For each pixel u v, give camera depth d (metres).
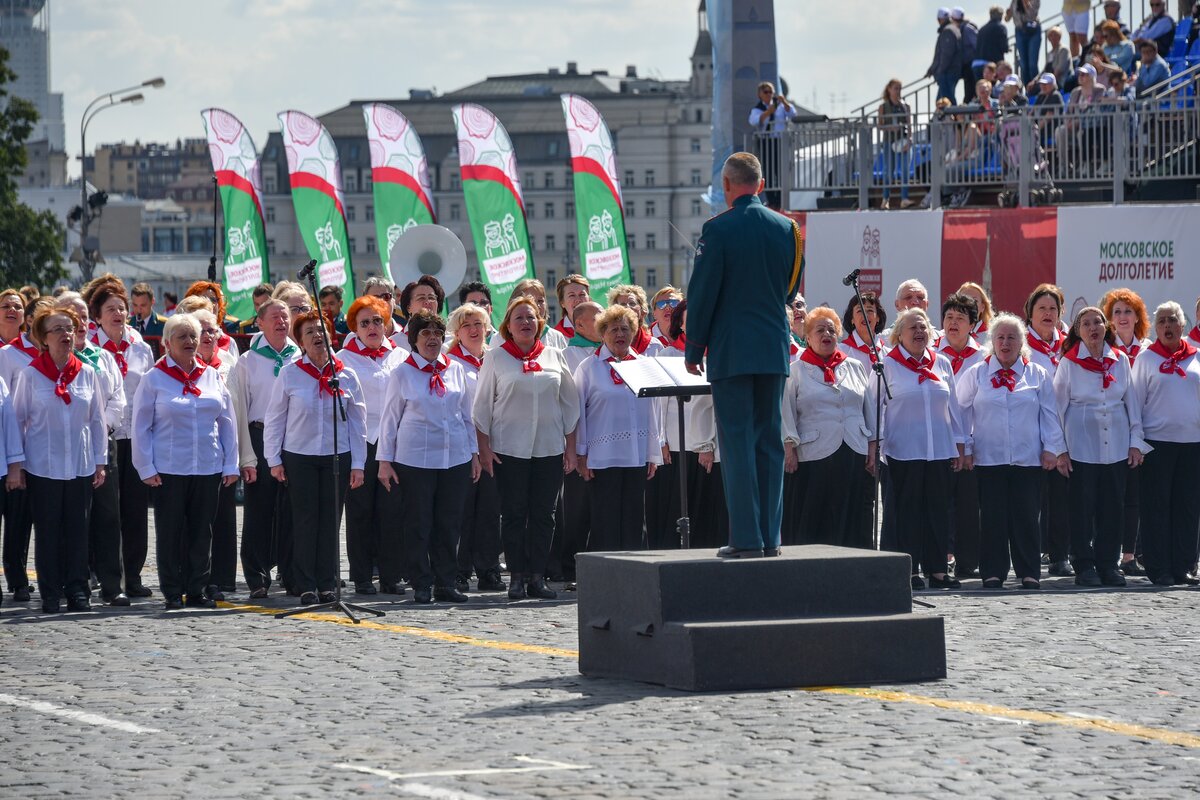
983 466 19.66
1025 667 14.36
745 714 12.48
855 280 18.50
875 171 34.72
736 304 13.97
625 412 19.27
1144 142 32.44
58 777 10.88
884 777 10.52
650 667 13.76
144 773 10.93
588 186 35.81
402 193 35.12
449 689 13.64
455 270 27.77
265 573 19.58
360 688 13.71
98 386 18.83
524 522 19.02
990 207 33.94
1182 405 19.95
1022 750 11.26
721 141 40.12
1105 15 36.94
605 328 19.08
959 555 20.59
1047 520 21.80
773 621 13.55
